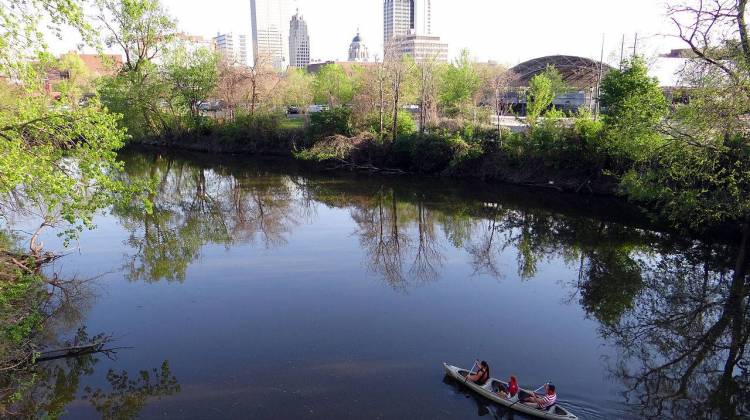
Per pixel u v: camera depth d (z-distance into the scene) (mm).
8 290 15766
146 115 57375
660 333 15695
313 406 11656
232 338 15070
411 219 30156
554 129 36281
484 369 12305
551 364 13680
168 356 14062
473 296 18422
